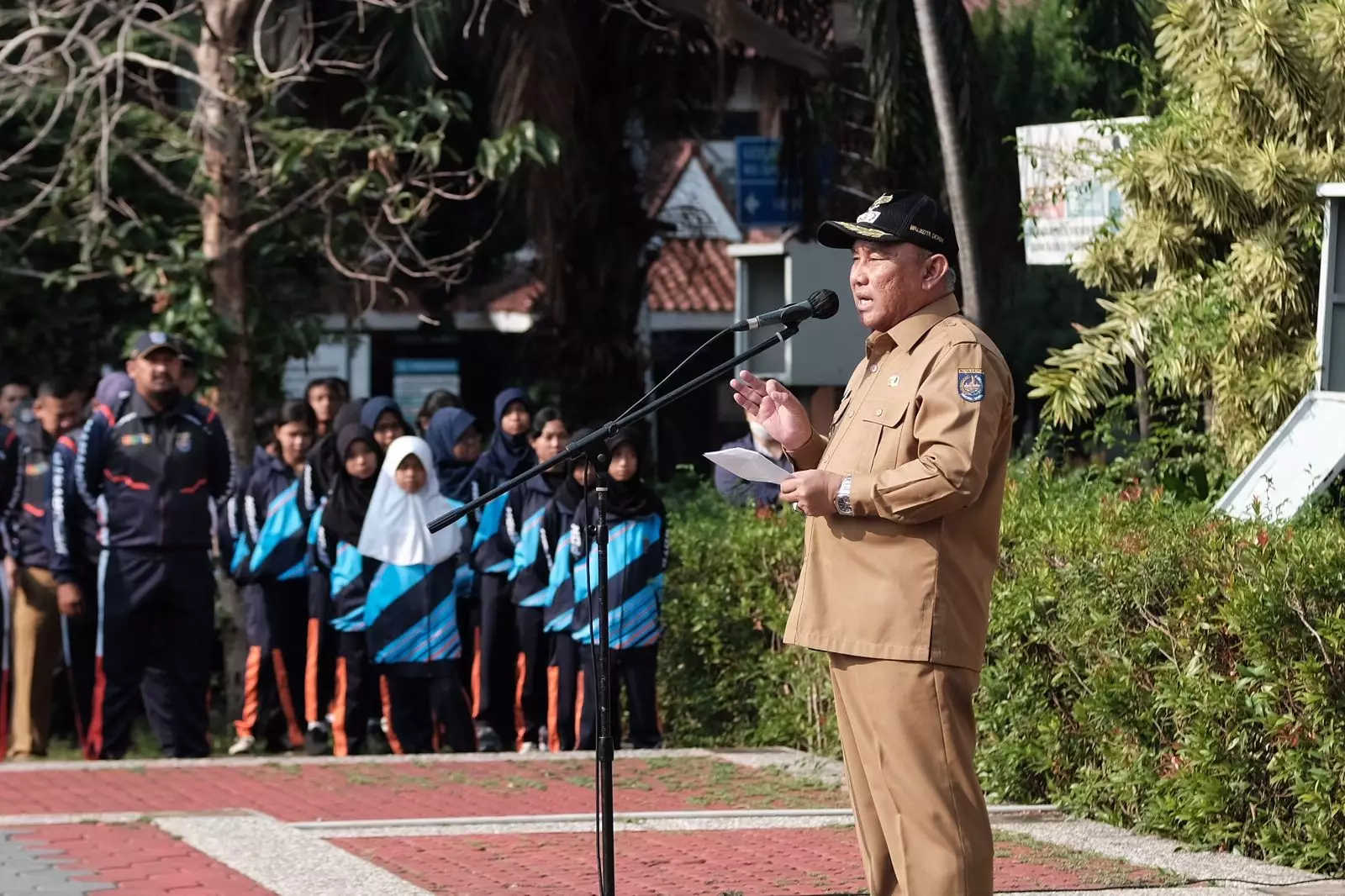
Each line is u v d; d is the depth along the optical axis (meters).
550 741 18.25
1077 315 31.12
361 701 18.20
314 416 20.38
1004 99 24.95
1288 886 11.31
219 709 22.73
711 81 26.64
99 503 17.97
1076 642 13.59
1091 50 20.44
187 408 18.11
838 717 9.15
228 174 22.06
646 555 17.81
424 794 14.82
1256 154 15.27
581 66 24.41
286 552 18.89
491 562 18.98
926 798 8.55
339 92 24.34
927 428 8.51
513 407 19.20
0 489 19.05
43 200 24.05
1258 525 12.66
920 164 23.41
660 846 12.76
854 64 25.88
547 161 22.70
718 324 39.34
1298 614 11.75
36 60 21.86
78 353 26.69
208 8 21.77
